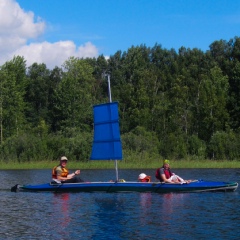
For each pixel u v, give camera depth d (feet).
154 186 77.56
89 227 51.52
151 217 56.54
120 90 285.02
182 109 241.96
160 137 228.84
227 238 46.21
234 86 265.95
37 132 261.65
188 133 236.02
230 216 56.85
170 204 65.92
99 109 80.64
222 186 77.61
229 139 191.31
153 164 164.04
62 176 81.87
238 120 245.24
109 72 371.97
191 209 61.72
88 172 138.92
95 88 329.52
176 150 187.62
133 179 111.65
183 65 346.54
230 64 299.38
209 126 232.53
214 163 165.37
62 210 62.28
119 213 59.36
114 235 47.85
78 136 189.26
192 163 166.09
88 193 78.33
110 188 78.74
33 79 332.60
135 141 183.83
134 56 361.51
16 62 292.20
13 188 82.99
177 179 78.74
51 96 320.91
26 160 186.39
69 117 274.98
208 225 51.85
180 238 46.34
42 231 49.85
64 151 185.26
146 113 246.06
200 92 245.65
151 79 278.87
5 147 191.11
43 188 81.51
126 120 256.73
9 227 51.85
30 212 60.90
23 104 270.67
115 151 79.15
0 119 252.83
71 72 300.61
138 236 47.34
